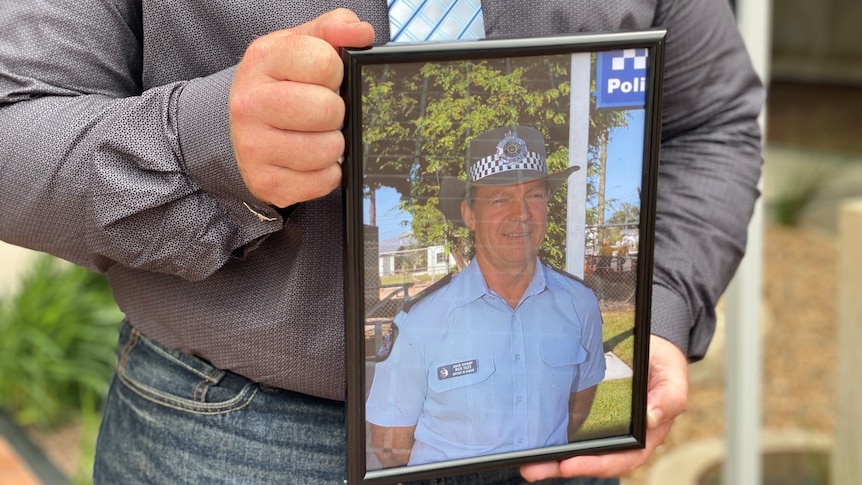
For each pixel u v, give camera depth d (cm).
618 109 87
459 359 90
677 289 115
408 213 85
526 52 82
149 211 87
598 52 85
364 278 85
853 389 245
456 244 87
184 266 90
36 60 91
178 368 106
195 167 85
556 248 90
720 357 392
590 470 98
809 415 367
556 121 86
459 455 93
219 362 102
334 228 96
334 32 76
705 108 120
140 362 109
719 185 118
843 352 247
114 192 86
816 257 538
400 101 81
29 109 89
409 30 90
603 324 93
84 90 94
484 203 86
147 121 86
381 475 91
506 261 89
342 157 82
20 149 88
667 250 116
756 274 215
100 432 119
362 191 82
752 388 220
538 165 87
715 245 117
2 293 379
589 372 95
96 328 357
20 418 342
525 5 97
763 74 202
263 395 103
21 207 90
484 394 92
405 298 87
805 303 477
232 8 92
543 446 96
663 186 121
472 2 91
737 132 121
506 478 110
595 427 97
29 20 91
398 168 83
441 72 82
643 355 95
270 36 79
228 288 98
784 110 962
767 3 200
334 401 104
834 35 1127
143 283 103
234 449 104
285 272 97
